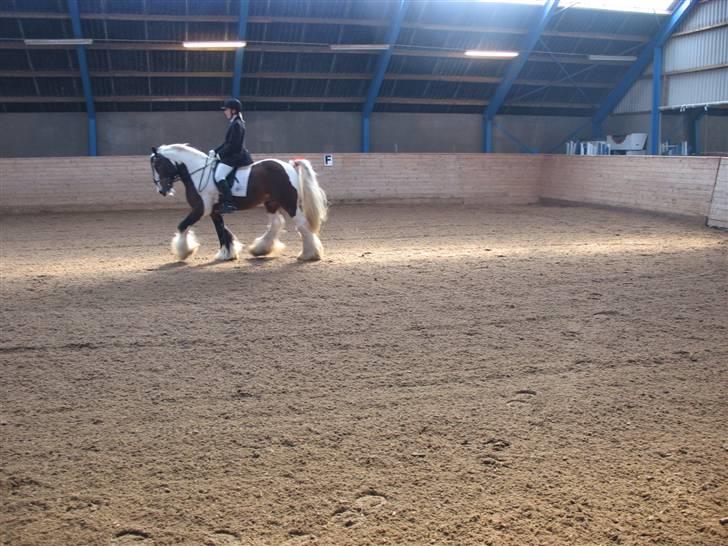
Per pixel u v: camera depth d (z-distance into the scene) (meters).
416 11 17.38
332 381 4.82
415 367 5.09
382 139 21.23
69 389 4.67
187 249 9.41
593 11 18.14
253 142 20.30
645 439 3.89
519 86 20.72
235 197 9.16
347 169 18.55
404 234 12.54
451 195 19.27
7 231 13.24
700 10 17.88
